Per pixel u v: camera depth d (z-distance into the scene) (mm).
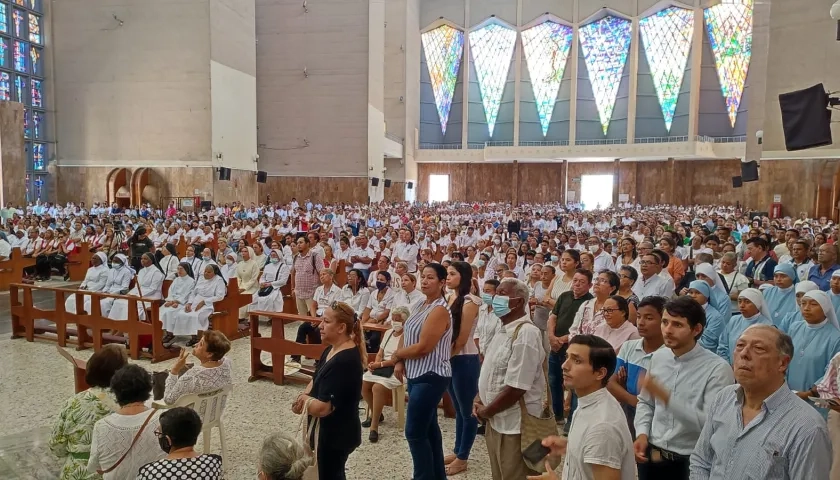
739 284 7113
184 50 27703
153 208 27453
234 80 29812
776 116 24703
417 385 4016
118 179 27938
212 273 8930
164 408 4488
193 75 27719
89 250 15367
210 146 27844
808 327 4262
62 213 25016
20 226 18344
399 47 45375
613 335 4430
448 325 4066
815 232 17203
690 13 42531
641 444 3141
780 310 5613
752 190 30781
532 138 48500
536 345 3525
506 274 5676
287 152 37031
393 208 34312
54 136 28953
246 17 30906
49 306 11609
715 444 2506
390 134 44188
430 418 4043
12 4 27156
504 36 48188
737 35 41625
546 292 6910
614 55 45531
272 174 37156
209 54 27562
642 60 44969
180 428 2930
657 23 43906
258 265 10906
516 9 47344
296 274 9336
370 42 36375
